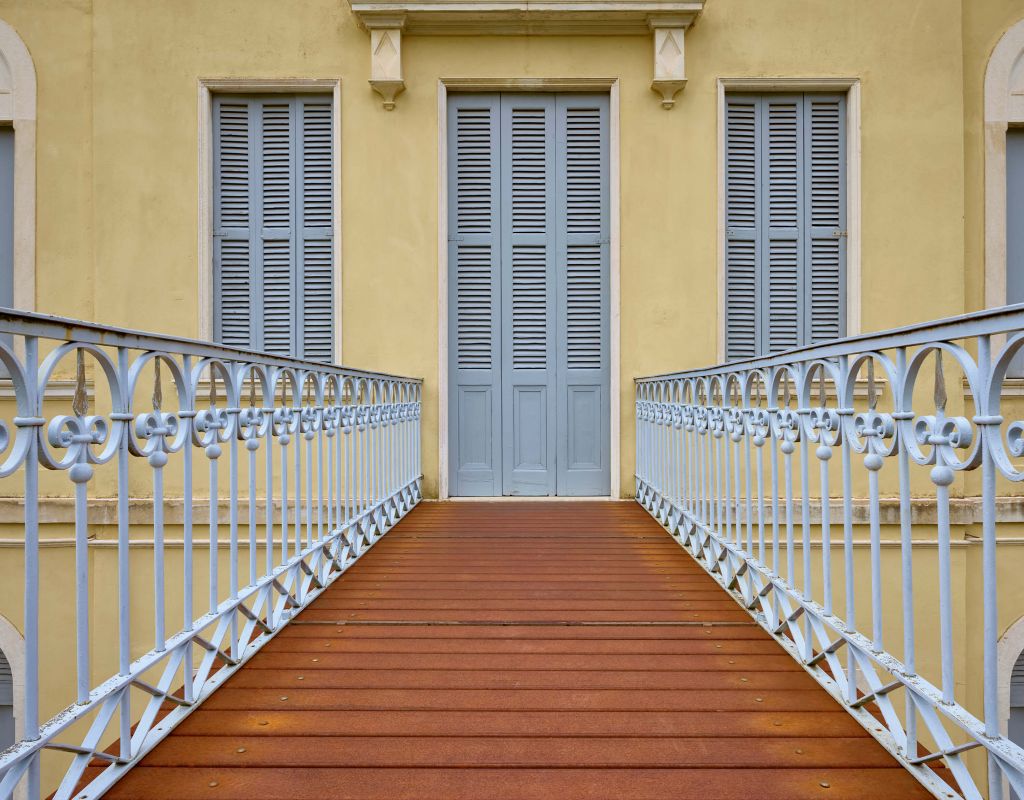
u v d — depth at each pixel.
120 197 6.18
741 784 1.83
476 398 6.52
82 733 5.61
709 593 3.51
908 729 1.89
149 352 2.04
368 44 6.27
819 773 1.88
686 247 6.32
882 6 6.26
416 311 6.33
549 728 2.13
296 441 3.15
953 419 1.67
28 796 1.55
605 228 6.47
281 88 6.27
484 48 6.32
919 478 5.86
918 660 5.66
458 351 6.52
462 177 6.49
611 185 6.39
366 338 6.32
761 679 2.49
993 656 1.54
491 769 1.90
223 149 6.37
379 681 2.47
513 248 6.50
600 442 6.50
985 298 6.33
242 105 6.38
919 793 1.79
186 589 2.24
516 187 6.50
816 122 6.42
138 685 1.96
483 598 3.43
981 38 6.37
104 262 6.17
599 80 6.33
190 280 6.21
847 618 2.23
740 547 3.33
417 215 6.33
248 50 6.24
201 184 6.22
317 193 6.40
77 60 6.32
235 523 2.60
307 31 6.26
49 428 1.63
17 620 5.81
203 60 6.22
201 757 1.95
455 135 6.47
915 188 6.25
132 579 5.74
